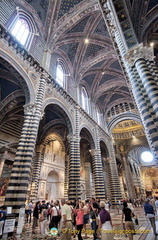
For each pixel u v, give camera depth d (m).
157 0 10.03
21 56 11.25
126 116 28.05
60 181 21.45
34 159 18.30
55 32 15.87
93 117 22.77
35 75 12.17
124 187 39.06
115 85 24.78
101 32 18.27
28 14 13.91
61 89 15.08
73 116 16.48
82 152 28.31
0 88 13.18
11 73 11.65
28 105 10.63
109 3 10.47
